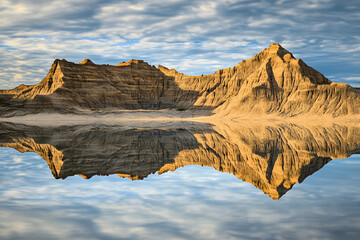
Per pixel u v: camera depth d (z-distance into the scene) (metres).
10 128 84.12
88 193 18.89
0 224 14.00
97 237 12.73
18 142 47.34
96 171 25.72
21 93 189.88
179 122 125.50
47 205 16.52
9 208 16.05
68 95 173.12
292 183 20.94
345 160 29.50
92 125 101.44
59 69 184.88
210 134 60.78
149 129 78.00
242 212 15.37
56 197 18.02
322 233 12.90
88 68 195.25
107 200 17.42
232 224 13.91
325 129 71.94
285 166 27.20
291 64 148.38
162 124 107.00
